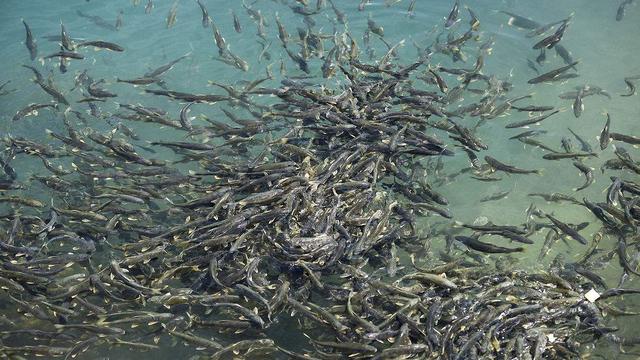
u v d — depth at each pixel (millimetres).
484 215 13461
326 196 12195
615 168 14008
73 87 17953
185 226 12031
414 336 10023
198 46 19453
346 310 10484
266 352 10516
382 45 18906
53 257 11977
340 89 16141
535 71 17734
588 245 12500
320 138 13852
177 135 16094
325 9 20875
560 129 15781
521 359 9680
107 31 20375
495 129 15812
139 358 10812
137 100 17344
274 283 11203
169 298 10891
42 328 11336
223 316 11133
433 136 14281
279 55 18656
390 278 11562
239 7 21359
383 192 12734
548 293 10672
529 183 14305
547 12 20547
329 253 11305
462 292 10664
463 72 16562
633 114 16141
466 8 20797
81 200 13922
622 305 11250
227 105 16750
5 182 14289
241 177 12852
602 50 18641
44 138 16188
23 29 20562
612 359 10375
